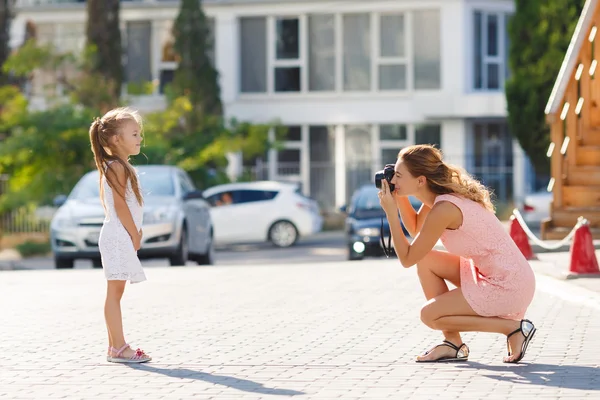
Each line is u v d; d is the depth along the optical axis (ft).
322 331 38.63
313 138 144.97
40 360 33.96
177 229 73.56
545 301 44.83
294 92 144.66
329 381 29.89
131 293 51.06
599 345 34.63
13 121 120.06
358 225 84.02
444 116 137.28
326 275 57.98
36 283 56.90
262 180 143.84
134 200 33.65
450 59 138.82
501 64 142.10
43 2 149.89
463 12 137.90
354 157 143.54
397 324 39.96
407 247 31.73
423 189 32.01
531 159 97.55
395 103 141.18
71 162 120.06
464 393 27.96
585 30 62.18
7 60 129.80
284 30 144.87
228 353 34.58
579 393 27.63
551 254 60.90
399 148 141.90
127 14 147.64
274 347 35.55
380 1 140.56
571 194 63.10
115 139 33.73
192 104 133.08
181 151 129.08
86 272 63.98
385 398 27.61
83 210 74.84
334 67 143.54
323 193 142.41
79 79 129.70
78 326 41.11
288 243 117.70
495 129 140.77
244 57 145.79
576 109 63.21
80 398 28.35
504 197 137.28
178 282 55.83
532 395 27.53
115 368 32.50
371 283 53.26
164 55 147.43
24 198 118.73
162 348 35.76
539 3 94.32
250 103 145.28
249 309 44.78
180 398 28.14
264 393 28.50
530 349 34.14
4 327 41.04
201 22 134.72
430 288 32.91
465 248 31.73
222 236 117.29
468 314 31.96
